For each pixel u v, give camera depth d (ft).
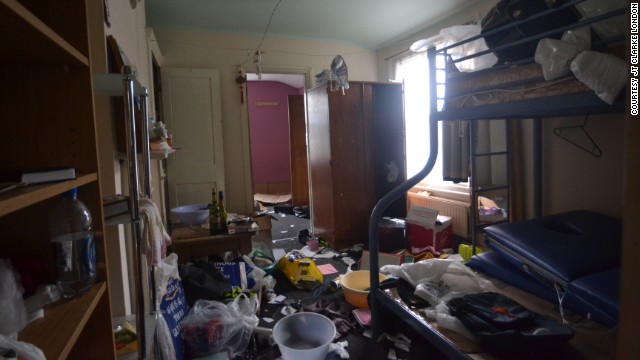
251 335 6.08
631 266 2.16
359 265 9.50
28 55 2.38
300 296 8.13
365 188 11.66
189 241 8.41
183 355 5.45
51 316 2.33
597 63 3.41
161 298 5.06
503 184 9.72
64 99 2.66
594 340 4.22
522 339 3.85
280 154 21.49
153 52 9.71
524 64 4.28
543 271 5.30
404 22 11.86
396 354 5.92
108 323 2.84
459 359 4.17
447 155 10.26
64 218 2.79
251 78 19.24
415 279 5.92
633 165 2.13
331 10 10.82
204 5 10.23
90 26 4.24
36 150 2.64
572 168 8.27
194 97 11.70
